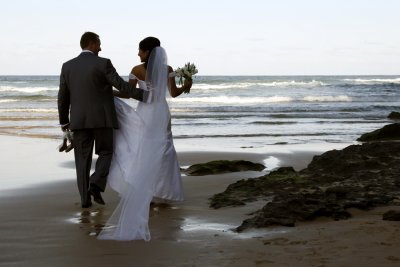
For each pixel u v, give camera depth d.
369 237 4.16
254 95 42.34
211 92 44.75
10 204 6.24
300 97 35.44
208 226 5.05
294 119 21.48
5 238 4.68
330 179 6.78
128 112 6.00
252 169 8.81
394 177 6.65
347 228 4.49
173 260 3.95
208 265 3.77
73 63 5.94
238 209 5.75
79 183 6.06
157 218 5.45
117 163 6.04
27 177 8.34
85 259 4.03
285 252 3.94
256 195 6.36
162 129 5.73
